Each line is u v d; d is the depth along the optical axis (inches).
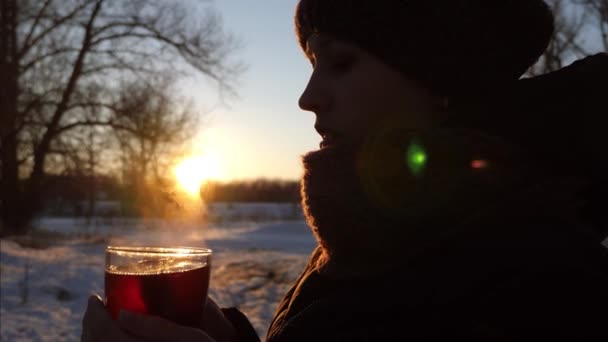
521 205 26.6
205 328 44.1
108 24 773.3
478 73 29.5
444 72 29.3
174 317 33.2
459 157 27.4
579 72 29.9
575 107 29.1
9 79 692.7
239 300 327.0
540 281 24.3
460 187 27.0
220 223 1472.7
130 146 778.8
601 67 29.9
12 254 443.5
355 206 28.6
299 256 595.8
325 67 32.4
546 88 29.8
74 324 263.9
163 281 33.0
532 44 31.0
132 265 34.8
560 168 29.4
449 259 26.8
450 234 27.0
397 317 26.8
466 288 25.4
